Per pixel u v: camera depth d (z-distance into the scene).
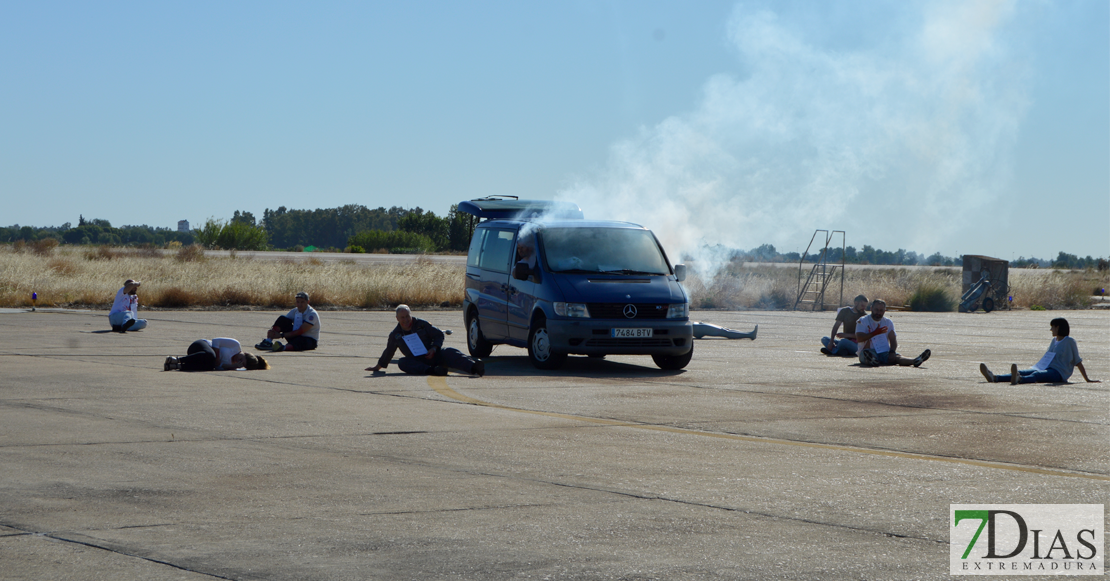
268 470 7.53
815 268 37.38
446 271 40.62
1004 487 7.29
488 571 5.16
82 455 7.97
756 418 10.50
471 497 6.75
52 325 22.30
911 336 24.53
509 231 17.09
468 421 10.00
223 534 5.79
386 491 6.90
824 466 7.97
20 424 9.38
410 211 132.00
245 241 99.88
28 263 42.75
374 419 10.02
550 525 6.07
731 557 5.46
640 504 6.62
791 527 6.10
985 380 14.34
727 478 7.47
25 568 5.11
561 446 8.69
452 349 14.45
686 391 12.77
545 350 15.34
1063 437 9.50
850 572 5.24
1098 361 18.00
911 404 11.72
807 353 18.67
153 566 5.18
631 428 9.73
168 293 30.78
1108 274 78.44
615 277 15.60
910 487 7.25
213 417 9.97
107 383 12.50
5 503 6.43
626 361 17.09
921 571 5.29
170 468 7.55
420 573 5.12
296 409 10.61
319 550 5.49
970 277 39.28
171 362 13.96
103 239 184.12
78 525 5.93
